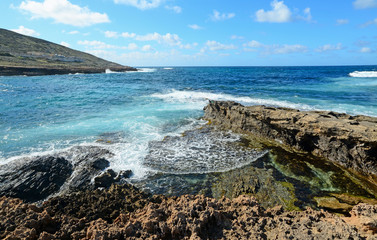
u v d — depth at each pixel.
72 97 26.14
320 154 11.76
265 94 29.05
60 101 23.55
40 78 49.75
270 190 8.48
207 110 18.97
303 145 12.42
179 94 29.84
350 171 10.18
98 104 22.66
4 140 12.45
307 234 4.73
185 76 68.94
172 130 15.12
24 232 4.68
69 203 6.94
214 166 10.29
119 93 30.42
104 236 4.72
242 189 8.50
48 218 5.40
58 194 7.91
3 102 21.84
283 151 12.20
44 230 5.19
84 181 8.65
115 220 5.81
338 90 30.89
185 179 9.17
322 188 8.72
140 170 9.76
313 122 11.82
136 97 27.27
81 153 10.89
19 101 22.66
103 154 10.97
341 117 13.44
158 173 9.58
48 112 18.83
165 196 7.93
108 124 15.96
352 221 5.44
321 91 30.33
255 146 12.80
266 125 14.10
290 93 29.39
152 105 22.64
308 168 10.32
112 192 7.73
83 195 7.55
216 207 5.74
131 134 14.09
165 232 4.95
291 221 5.45
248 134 14.75
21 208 5.57
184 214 5.21
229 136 14.32
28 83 38.66
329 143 11.23
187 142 13.13
